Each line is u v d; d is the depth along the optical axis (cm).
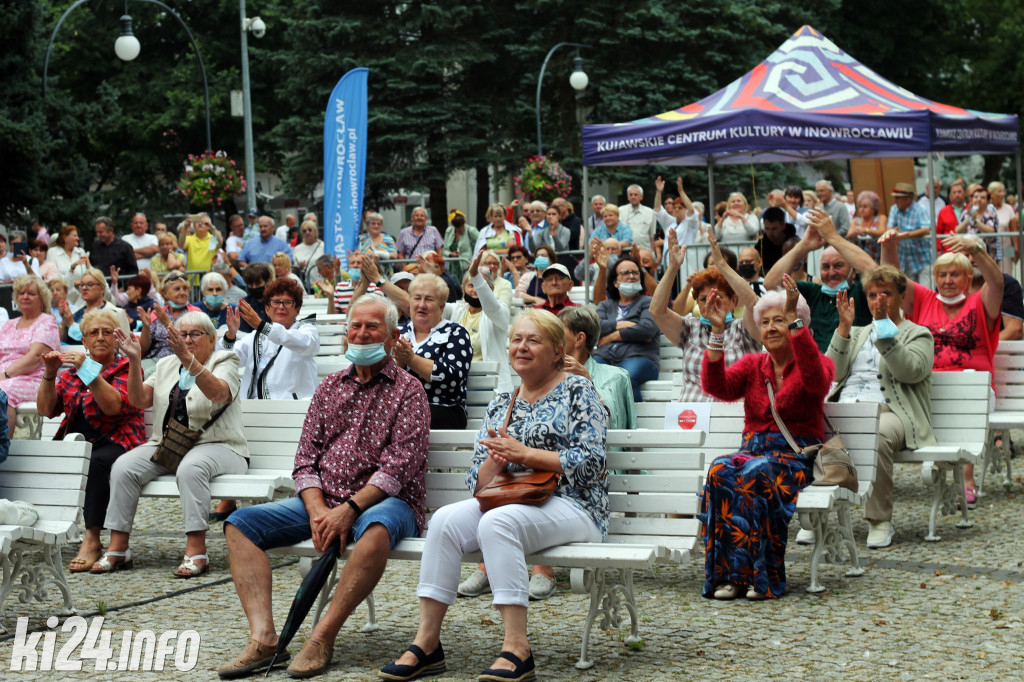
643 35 3147
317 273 1956
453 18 3194
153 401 815
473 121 3200
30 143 2611
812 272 1500
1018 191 1286
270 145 4141
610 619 593
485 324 963
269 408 830
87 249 2917
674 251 843
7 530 630
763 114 1149
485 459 594
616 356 1005
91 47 4191
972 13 4028
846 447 738
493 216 1862
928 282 1522
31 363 1093
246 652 569
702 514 716
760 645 598
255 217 2697
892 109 1152
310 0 3241
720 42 3203
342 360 1028
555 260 1455
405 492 611
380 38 3186
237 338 962
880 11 3741
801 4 3453
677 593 705
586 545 572
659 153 1207
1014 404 966
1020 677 539
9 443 684
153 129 3981
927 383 840
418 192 3284
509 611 546
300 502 607
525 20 3266
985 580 712
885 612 653
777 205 1692
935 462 826
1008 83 3950
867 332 859
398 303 968
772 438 704
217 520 932
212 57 4212
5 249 1900
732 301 838
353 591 573
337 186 1652
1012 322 1017
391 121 3119
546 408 590
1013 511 899
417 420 615
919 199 1853
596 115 3259
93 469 802
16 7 2647
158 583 755
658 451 617
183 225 2091
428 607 562
